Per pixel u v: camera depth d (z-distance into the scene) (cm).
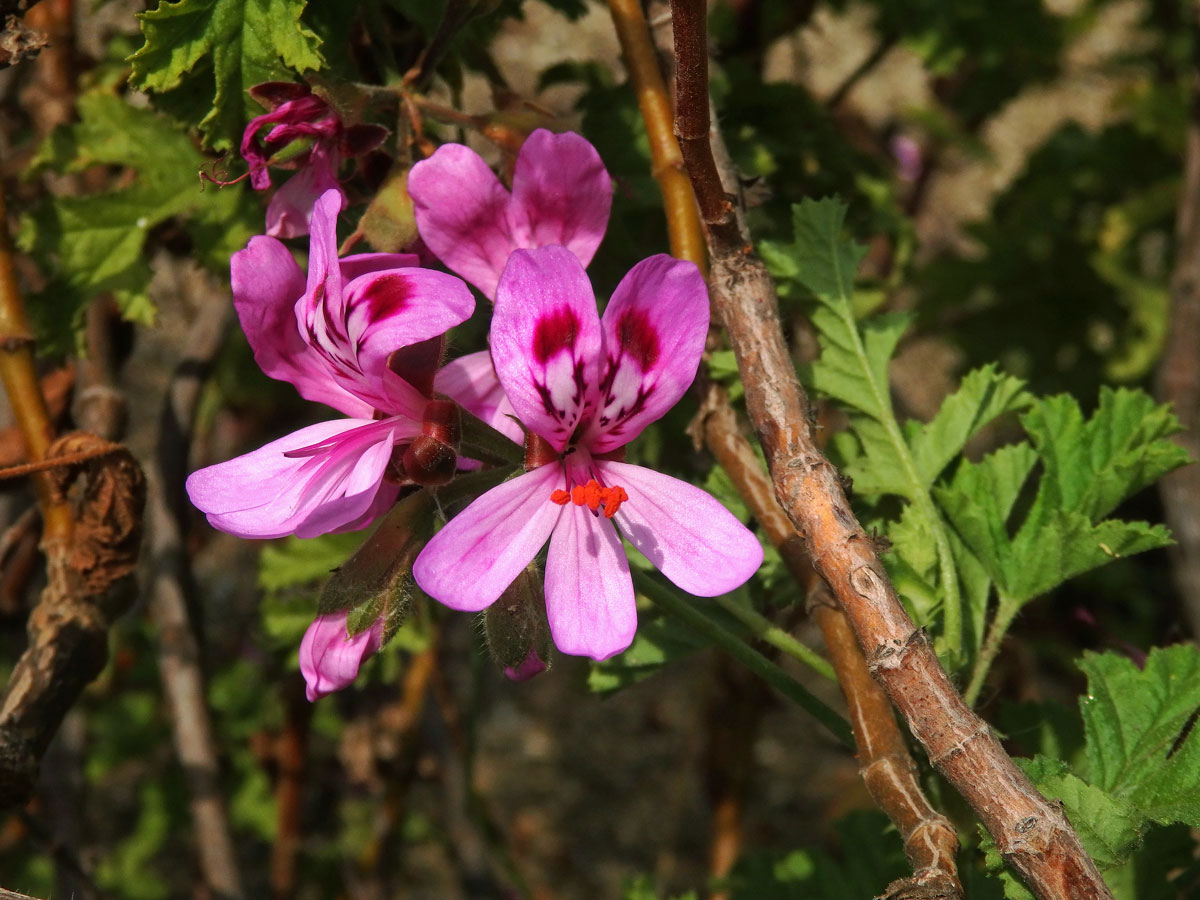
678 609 24
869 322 27
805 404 22
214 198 29
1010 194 61
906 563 25
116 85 31
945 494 25
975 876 25
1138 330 57
